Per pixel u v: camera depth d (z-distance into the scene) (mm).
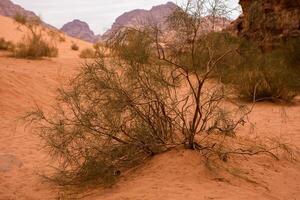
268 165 6898
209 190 5336
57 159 7133
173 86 6617
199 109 6465
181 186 5422
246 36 21031
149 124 6480
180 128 6820
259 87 13383
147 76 6465
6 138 8711
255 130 9695
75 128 6520
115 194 5422
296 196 5883
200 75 7250
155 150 6496
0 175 6680
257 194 5461
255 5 11430
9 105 11242
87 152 6262
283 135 9391
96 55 6750
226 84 7688
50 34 39625
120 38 6508
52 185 6277
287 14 19812
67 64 19109
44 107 11828
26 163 7258
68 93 6750
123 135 6641
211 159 6254
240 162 6672
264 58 15906
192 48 6441
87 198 5535
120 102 6273
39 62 19047
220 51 7051
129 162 6367
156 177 5762
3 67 15828
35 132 9133
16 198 5848
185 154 6203
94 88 6355
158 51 6496
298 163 7406
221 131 7152
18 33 36344
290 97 13797
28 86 13000
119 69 6523
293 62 17812
